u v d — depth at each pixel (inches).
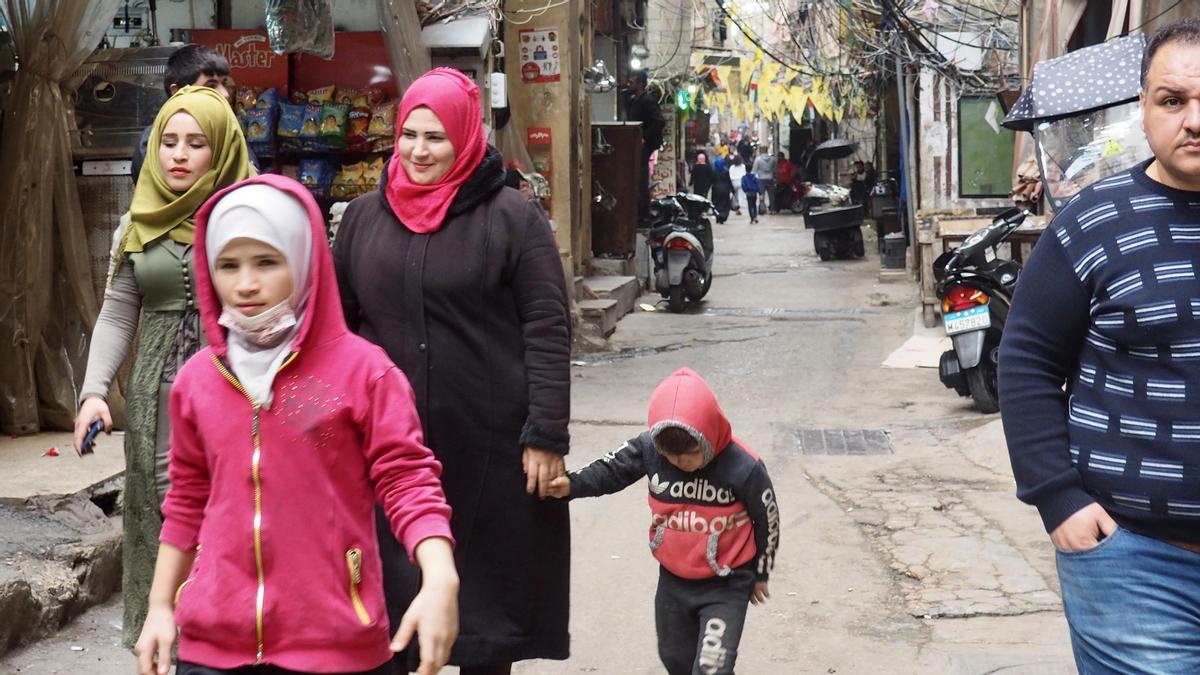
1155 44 106.6
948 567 222.4
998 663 178.5
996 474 289.1
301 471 102.1
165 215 153.2
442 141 142.9
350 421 103.3
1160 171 108.6
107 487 227.5
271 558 101.4
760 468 147.8
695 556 148.6
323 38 343.3
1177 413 104.4
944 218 542.3
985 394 356.2
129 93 285.0
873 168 1103.6
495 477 144.9
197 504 106.7
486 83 451.8
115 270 157.0
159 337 154.6
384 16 379.2
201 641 101.9
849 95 1072.2
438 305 143.1
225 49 393.4
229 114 156.8
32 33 269.3
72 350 274.4
